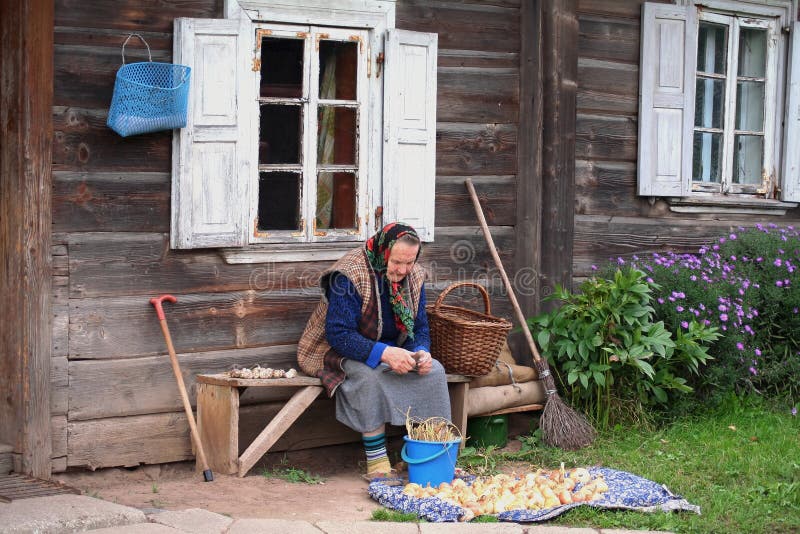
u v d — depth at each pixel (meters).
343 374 5.05
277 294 5.40
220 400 4.98
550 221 6.20
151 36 4.97
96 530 3.90
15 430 4.73
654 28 6.63
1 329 4.80
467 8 5.93
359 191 5.58
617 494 4.48
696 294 6.16
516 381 5.79
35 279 4.67
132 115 4.74
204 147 5.07
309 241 5.44
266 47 5.29
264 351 5.38
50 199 4.71
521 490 4.55
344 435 5.66
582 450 5.51
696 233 7.00
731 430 5.79
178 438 5.15
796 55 7.23
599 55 6.50
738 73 7.27
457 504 4.33
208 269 5.20
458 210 5.98
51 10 4.66
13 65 4.66
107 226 4.90
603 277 6.43
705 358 6.09
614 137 6.60
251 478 4.96
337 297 5.04
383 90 5.57
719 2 6.93
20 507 4.05
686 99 6.78
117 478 4.98
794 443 5.53
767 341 6.64
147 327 5.03
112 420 4.96
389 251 4.98
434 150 5.77
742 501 4.56
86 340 4.86
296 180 5.42
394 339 5.18
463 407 5.41
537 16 6.10
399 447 5.79
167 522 4.00
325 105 5.46
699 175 7.14
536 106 6.12
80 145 4.81
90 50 4.81
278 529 3.92
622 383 5.93
